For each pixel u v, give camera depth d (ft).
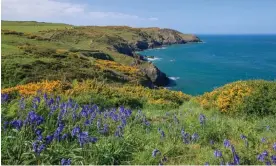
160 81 182.39
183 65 277.44
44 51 128.47
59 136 24.44
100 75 109.19
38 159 21.49
